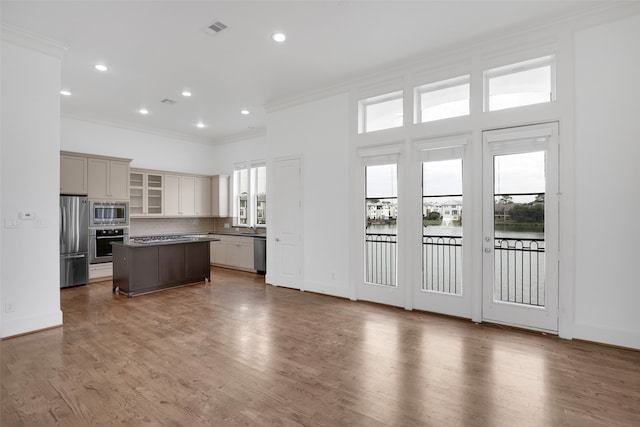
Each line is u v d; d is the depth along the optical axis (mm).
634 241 3102
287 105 5668
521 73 3740
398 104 4621
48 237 3699
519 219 3695
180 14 3279
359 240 4855
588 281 3295
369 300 4785
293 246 5648
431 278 4277
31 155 3576
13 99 3457
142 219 7422
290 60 4297
